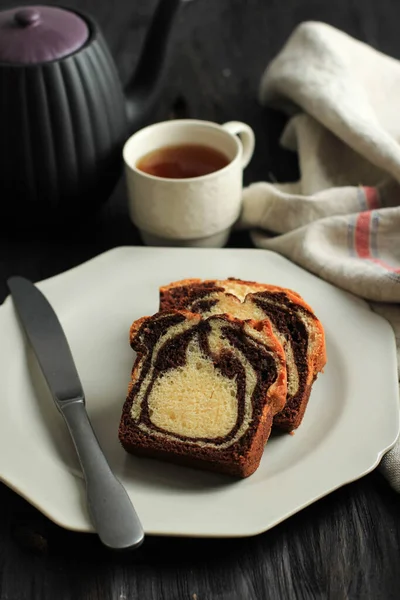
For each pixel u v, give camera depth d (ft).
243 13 4.13
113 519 2.21
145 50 3.18
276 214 3.03
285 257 2.97
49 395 2.57
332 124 3.11
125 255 2.93
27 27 2.93
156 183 2.86
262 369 2.42
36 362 2.66
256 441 2.35
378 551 2.28
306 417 2.50
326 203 3.00
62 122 2.91
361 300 2.78
